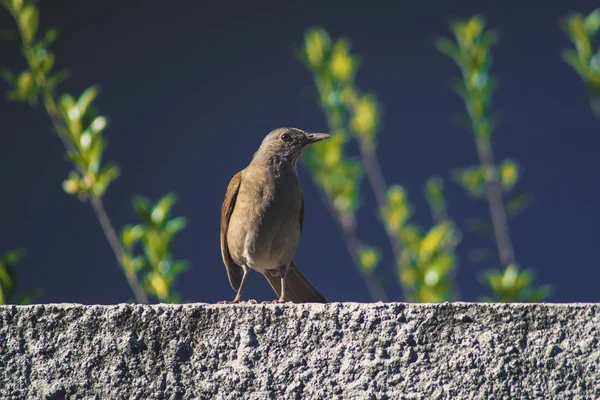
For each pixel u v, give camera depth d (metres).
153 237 7.88
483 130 9.03
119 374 4.68
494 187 9.01
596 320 4.44
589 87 8.38
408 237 8.87
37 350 4.73
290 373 4.57
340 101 9.38
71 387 4.69
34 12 8.33
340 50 9.54
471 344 4.50
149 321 4.70
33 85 8.13
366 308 4.58
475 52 9.03
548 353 4.44
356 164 9.39
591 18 8.48
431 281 8.55
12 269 7.16
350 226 9.42
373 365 4.53
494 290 8.34
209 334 4.66
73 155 7.88
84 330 4.73
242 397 4.59
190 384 4.63
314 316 4.61
